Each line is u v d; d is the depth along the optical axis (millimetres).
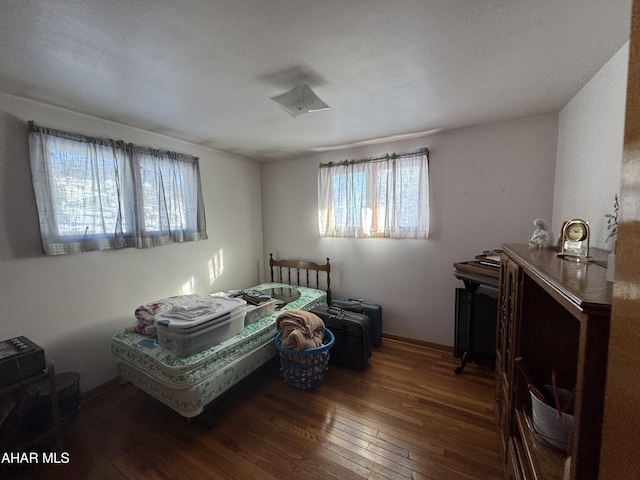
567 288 667
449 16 1098
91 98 1786
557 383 1201
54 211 1875
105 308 2178
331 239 3371
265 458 1533
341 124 2367
